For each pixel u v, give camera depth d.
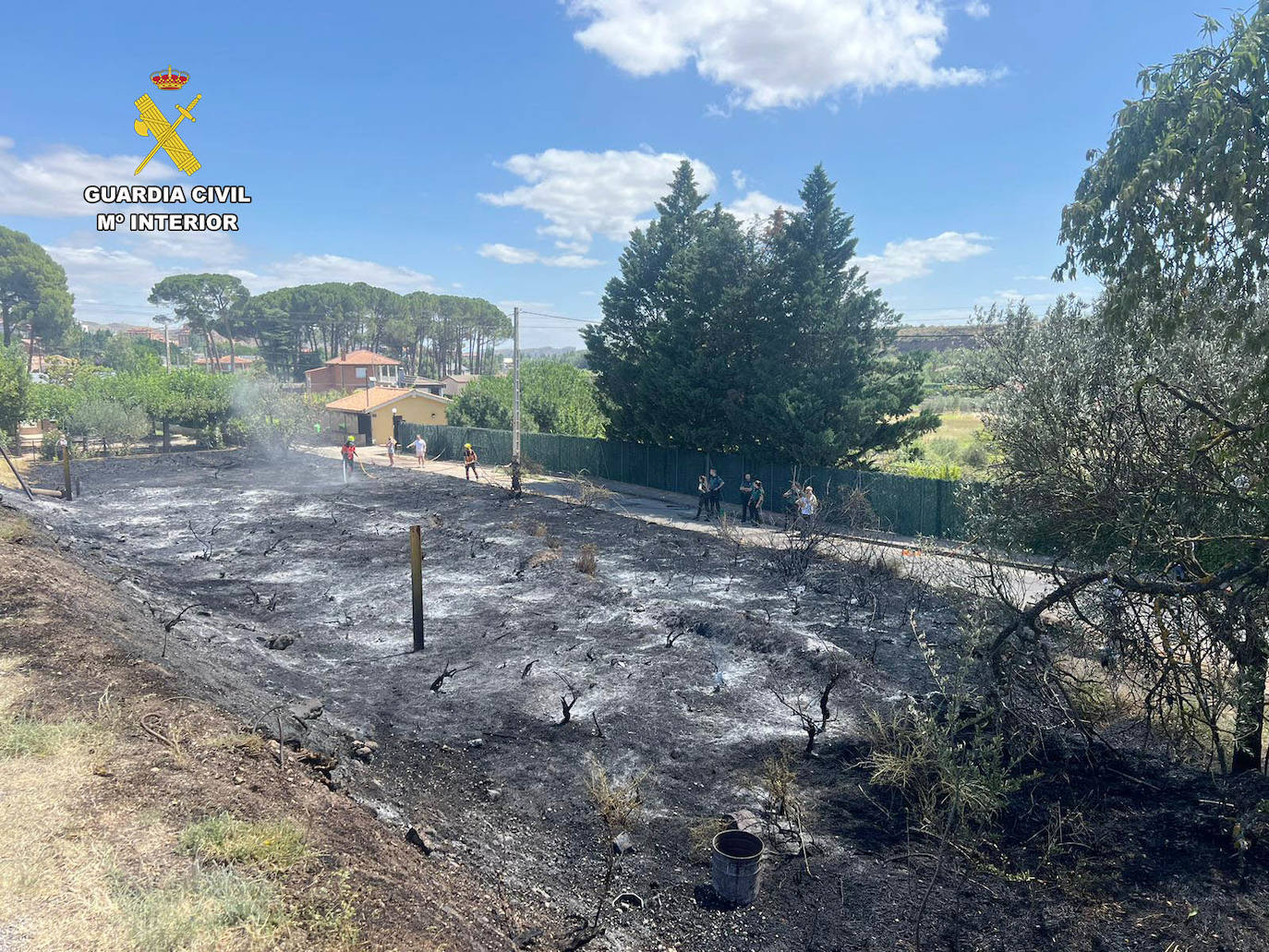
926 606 14.65
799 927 6.33
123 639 9.28
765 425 27.25
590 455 36.94
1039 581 11.62
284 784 6.53
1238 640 7.34
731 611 14.13
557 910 6.41
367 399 51.69
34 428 52.44
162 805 5.60
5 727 6.59
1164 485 7.56
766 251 29.14
